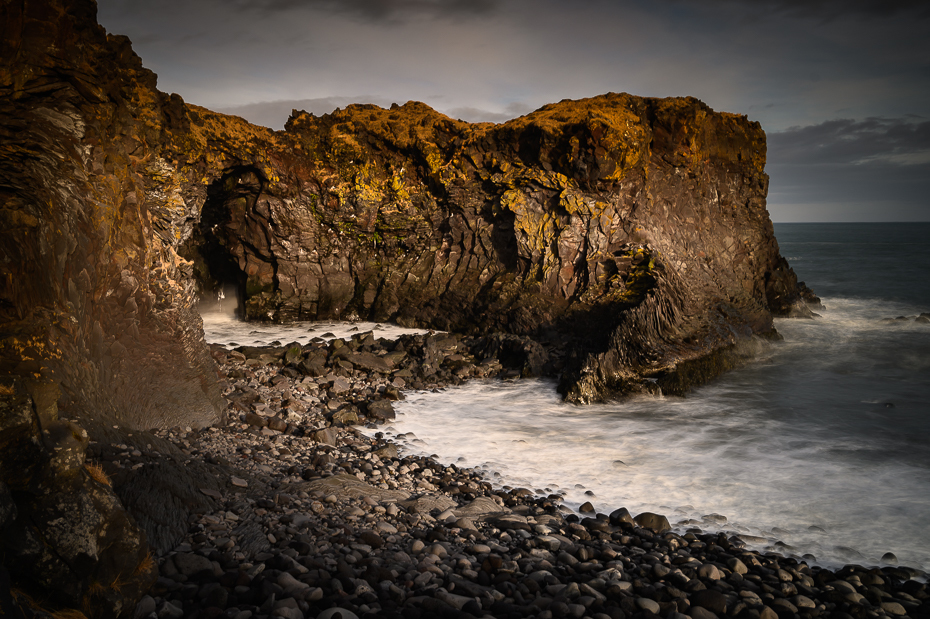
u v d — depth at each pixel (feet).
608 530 24.75
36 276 21.06
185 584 15.85
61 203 23.38
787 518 27.04
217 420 32.83
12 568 11.96
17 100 24.34
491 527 23.56
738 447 36.37
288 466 27.81
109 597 13.46
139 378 28.78
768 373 55.98
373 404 41.32
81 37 27.32
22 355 19.65
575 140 64.90
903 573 22.03
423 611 15.97
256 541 18.83
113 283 27.61
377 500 24.68
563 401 46.09
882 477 31.78
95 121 27.43
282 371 49.03
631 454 35.06
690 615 17.60
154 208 38.73
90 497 13.33
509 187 71.36
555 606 16.88
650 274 62.03
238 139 69.00
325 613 14.89
